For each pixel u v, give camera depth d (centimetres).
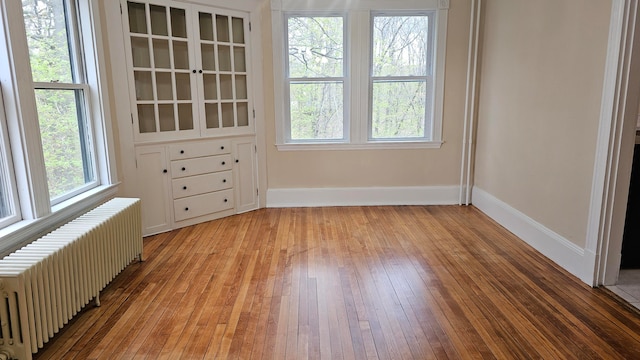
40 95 244
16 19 208
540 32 317
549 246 307
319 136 455
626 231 282
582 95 268
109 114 312
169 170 375
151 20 353
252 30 414
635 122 240
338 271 290
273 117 441
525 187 344
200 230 383
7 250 206
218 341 208
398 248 332
